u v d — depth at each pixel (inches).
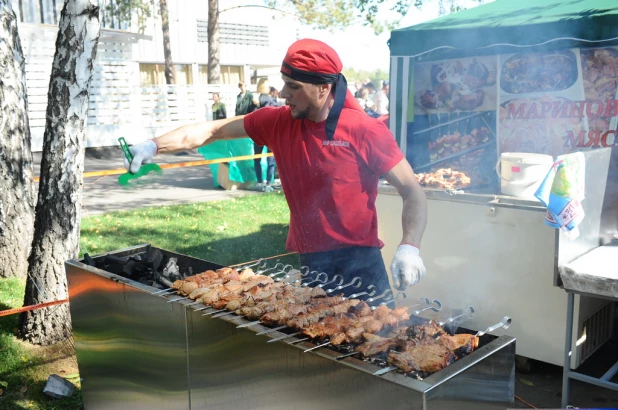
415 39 176.6
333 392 69.8
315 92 90.0
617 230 136.5
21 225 199.9
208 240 261.7
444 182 150.7
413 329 75.3
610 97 150.1
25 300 150.8
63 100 141.2
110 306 104.8
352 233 99.8
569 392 129.0
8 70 189.0
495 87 173.8
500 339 73.8
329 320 79.7
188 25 826.8
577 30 140.6
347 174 96.0
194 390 91.0
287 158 100.6
